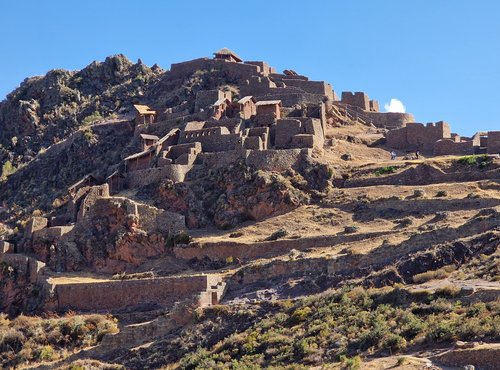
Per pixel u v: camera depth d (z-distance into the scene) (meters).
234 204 110.69
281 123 125.50
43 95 177.88
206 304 85.94
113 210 111.50
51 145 161.38
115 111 167.62
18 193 146.88
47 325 93.06
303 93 146.88
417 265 79.62
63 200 128.12
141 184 121.12
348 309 72.81
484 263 76.81
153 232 108.25
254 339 73.69
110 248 108.19
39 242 111.81
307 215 107.31
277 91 149.38
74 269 108.44
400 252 83.81
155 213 110.19
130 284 95.38
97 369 79.88
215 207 111.81
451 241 82.19
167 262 103.00
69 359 84.81
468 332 60.56
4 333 92.31
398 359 59.03
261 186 111.00
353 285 80.25
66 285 99.50
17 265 109.19
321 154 121.94
